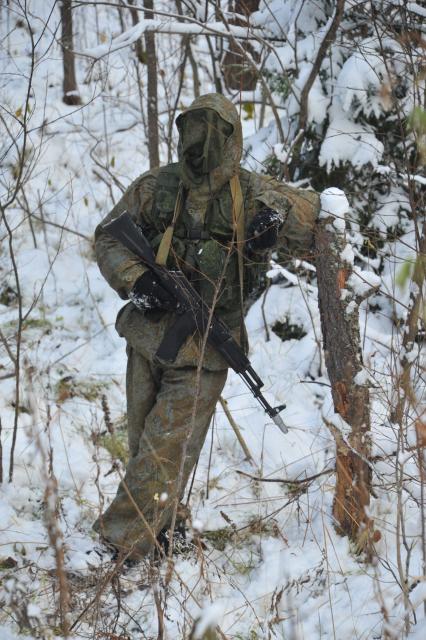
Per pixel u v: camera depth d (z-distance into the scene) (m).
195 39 10.07
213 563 4.47
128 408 4.89
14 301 8.23
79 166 10.60
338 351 4.60
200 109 4.40
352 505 4.61
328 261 4.54
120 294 4.65
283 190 4.56
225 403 5.48
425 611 3.74
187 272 4.55
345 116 7.17
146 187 4.69
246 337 4.69
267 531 4.95
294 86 7.36
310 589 4.36
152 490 4.53
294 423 6.14
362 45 6.55
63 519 5.01
